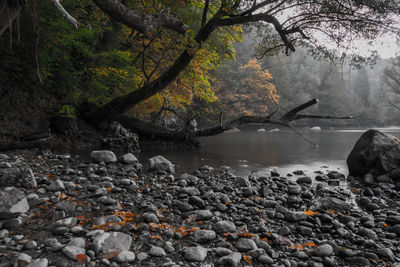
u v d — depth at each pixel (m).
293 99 53.69
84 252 2.24
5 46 7.97
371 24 7.61
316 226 3.35
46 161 6.25
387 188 5.67
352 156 7.02
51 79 10.03
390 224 3.59
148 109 13.93
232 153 11.24
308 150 12.91
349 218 3.63
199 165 7.88
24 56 8.34
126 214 3.26
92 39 11.02
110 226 2.82
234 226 3.08
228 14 8.36
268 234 2.98
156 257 2.37
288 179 6.56
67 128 9.32
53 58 9.47
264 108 41.25
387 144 6.54
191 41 7.80
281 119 8.38
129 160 6.78
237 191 4.77
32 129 8.09
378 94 75.62
